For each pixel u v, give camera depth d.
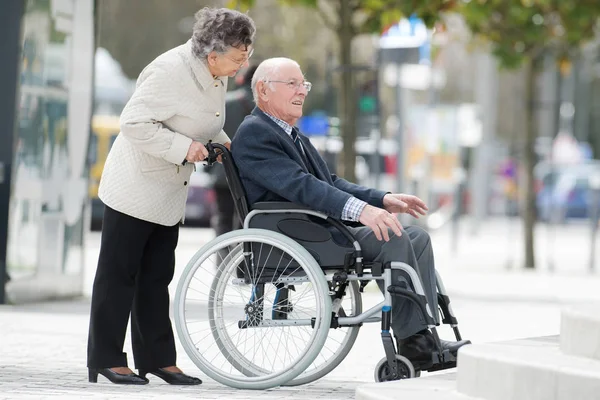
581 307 11.35
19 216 22.34
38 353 16.14
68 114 23.77
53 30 23.03
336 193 12.84
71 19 23.66
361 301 13.70
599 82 109.25
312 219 13.27
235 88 22.70
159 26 71.56
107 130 52.97
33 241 22.86
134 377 13.41
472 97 89.62
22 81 22.00
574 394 10.19
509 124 94.44
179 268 33.25
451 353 12.80
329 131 29.12
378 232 12.63
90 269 32.22
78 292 24.55
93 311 13.45
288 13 65.75
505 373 10.77
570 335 11.09
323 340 12.88
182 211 13.70
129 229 13.39
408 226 13.25
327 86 30.75
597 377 10.04
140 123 13.01
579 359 10.82
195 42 13.07
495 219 83.62
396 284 12.71
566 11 33.81
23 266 22.64
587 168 85.44
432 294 12.85
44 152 23.02
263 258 13.16
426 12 27.11
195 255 13.40
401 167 33.22
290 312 13.26
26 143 22.36
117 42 71.38
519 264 40.88
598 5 33.62
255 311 13.17
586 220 84.56
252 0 26.95
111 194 13.34
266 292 13.23
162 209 13.41
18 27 21.77
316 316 12.87
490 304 25.72
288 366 13.05
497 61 34.94
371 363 16.05
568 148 79.69
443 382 12.10
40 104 22.72
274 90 13.46
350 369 15.41
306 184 12.92
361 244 12.94
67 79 23.66
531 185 38.78
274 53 67.12
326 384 13.95
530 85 39.22
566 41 36.81
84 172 24.53
